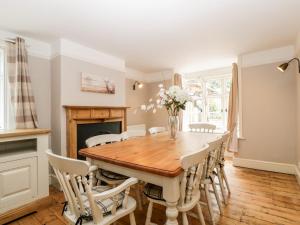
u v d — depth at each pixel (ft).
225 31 8.34
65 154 8.82
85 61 9.95
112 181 5.37
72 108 8.84
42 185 6.92
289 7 6.43
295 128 10.02
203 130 11.24
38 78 8.96
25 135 6.46
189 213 5.65
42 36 8.61
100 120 10.46
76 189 3.43
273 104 10.60
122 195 4.35
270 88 10.68
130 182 3.84
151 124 17.08
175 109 7.43
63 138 8.79
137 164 4.08
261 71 10.94
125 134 7.79
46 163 7.07
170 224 3.81
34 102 8.46
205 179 5.31
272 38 9.15
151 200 4.41
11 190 6.08
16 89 7.84
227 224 5.57
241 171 10.59
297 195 7.50
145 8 6.43
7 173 6.03
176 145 6.19
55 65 9.12
